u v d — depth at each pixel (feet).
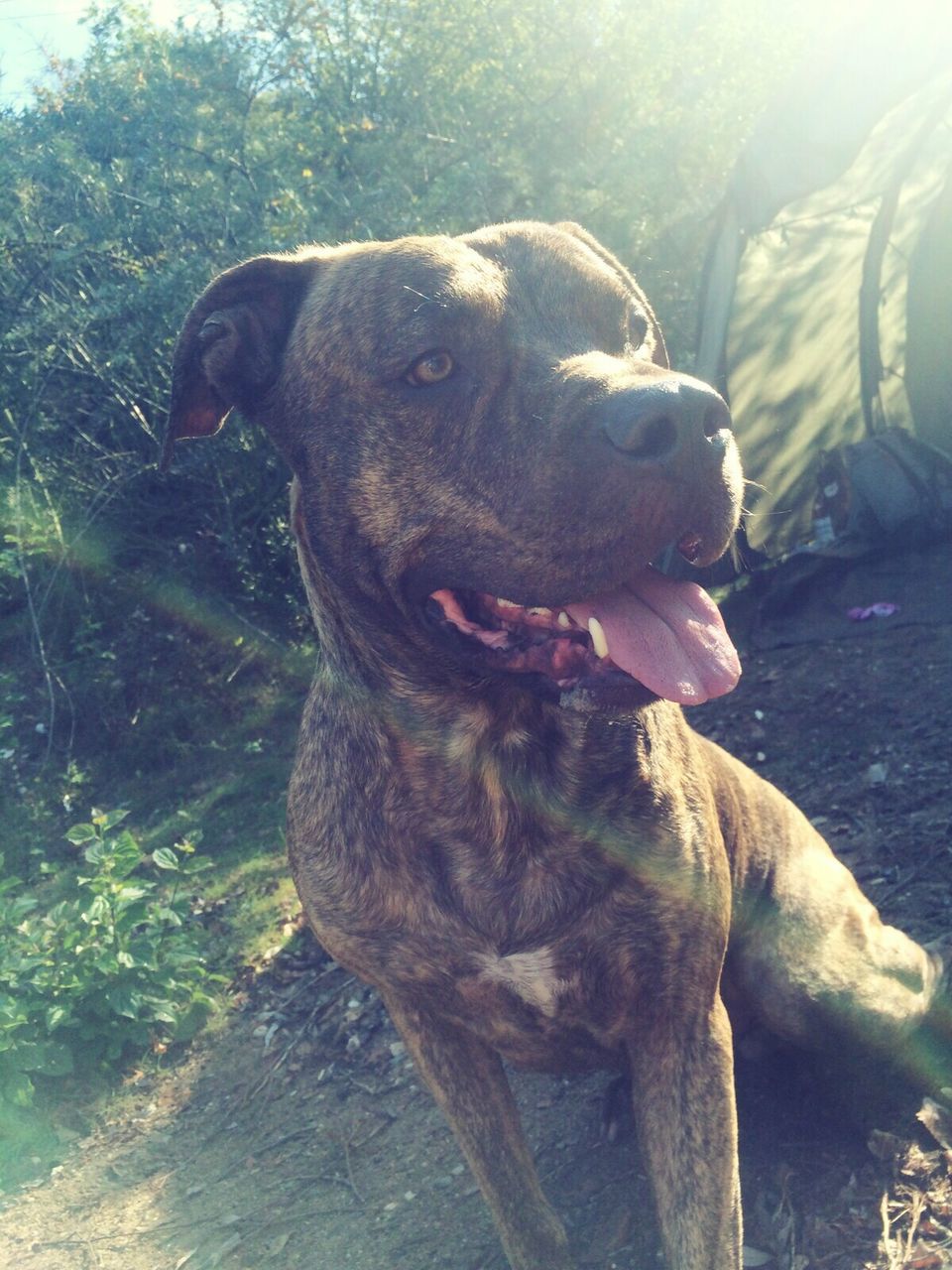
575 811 2.20
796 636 6.23
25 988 3.87
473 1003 2.34
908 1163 2.46
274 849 5.29
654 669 2.00
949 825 3.90
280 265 2.50
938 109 6.31
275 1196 3.04
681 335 8.50
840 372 7.62
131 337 7.69
